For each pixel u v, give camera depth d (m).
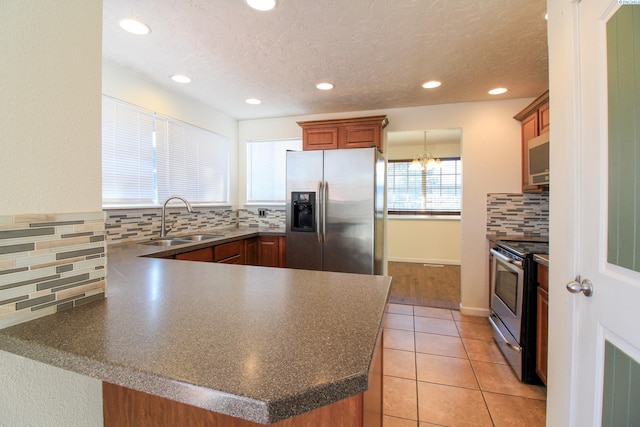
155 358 0.59
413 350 2.48
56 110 0.79
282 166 3.87
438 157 6.04
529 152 2.78
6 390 0.68
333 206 3.07
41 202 0.76
